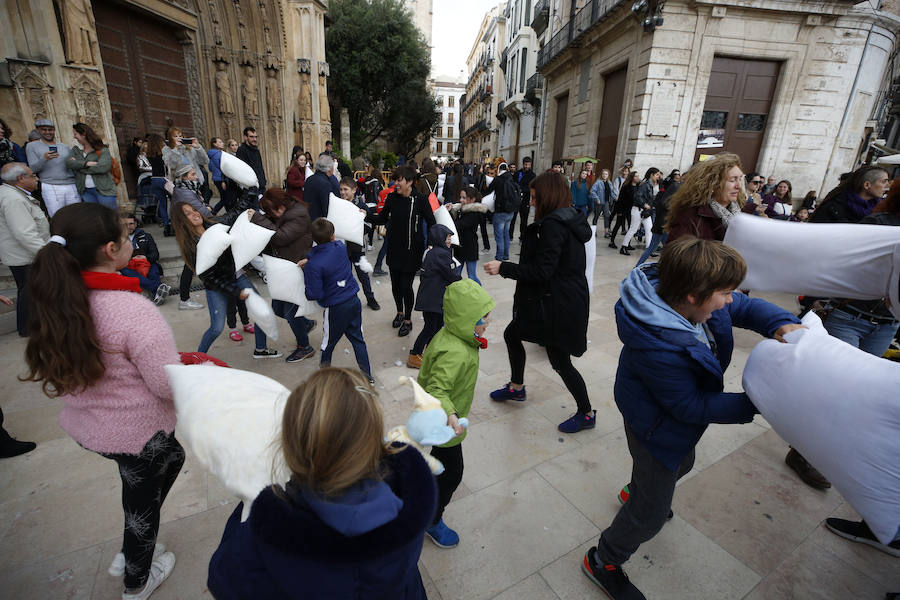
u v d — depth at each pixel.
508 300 5.38
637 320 1.34
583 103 14.84
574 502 2.17
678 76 10.70
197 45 9.26
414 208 3.94
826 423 1.03
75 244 1.18
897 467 0.95
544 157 19.48
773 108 11.20
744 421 1.26
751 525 2.05
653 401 1.42
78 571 1.72
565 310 2.41
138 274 4.55
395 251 4.05
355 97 20.69
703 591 1.72
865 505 1.02
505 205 7.07
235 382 1.28
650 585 1.75
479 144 45.97
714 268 1.19
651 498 1.47
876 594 1.72
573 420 2.71
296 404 0.74
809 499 2.22
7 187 3.48
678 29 10.36
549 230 2.33
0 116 5.64
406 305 4.14
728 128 11.33
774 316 1.42
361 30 19.47
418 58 21.47
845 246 1.55
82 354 1.17
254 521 0.74
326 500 0.76
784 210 7.28
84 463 2.32
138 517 1.47
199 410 1.19
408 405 3.02
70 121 6.08
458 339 1.75
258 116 10.72
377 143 30.42
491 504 2.14
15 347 3.65
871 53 10.91
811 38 10.57
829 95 11.04
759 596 1.71
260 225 3.37
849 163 11.85
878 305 2.21
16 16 5.58
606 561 1.64
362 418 0.74
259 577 0.79
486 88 37.94
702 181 2.21
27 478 2.20
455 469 1.75
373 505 0.76
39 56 5.77
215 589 0.84
